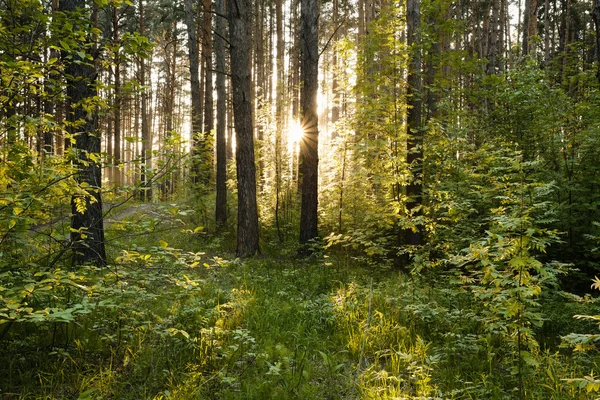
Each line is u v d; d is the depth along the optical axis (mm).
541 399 3594
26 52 3912
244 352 4645
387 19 9414
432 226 6949
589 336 3131
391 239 10250
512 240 3721
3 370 3707
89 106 4449
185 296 5629
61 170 3967
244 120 10477
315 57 10281
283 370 4270
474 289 4578
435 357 4223
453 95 11086
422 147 9102
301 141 10461
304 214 10359
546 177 7527
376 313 5734
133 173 4070
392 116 9766
